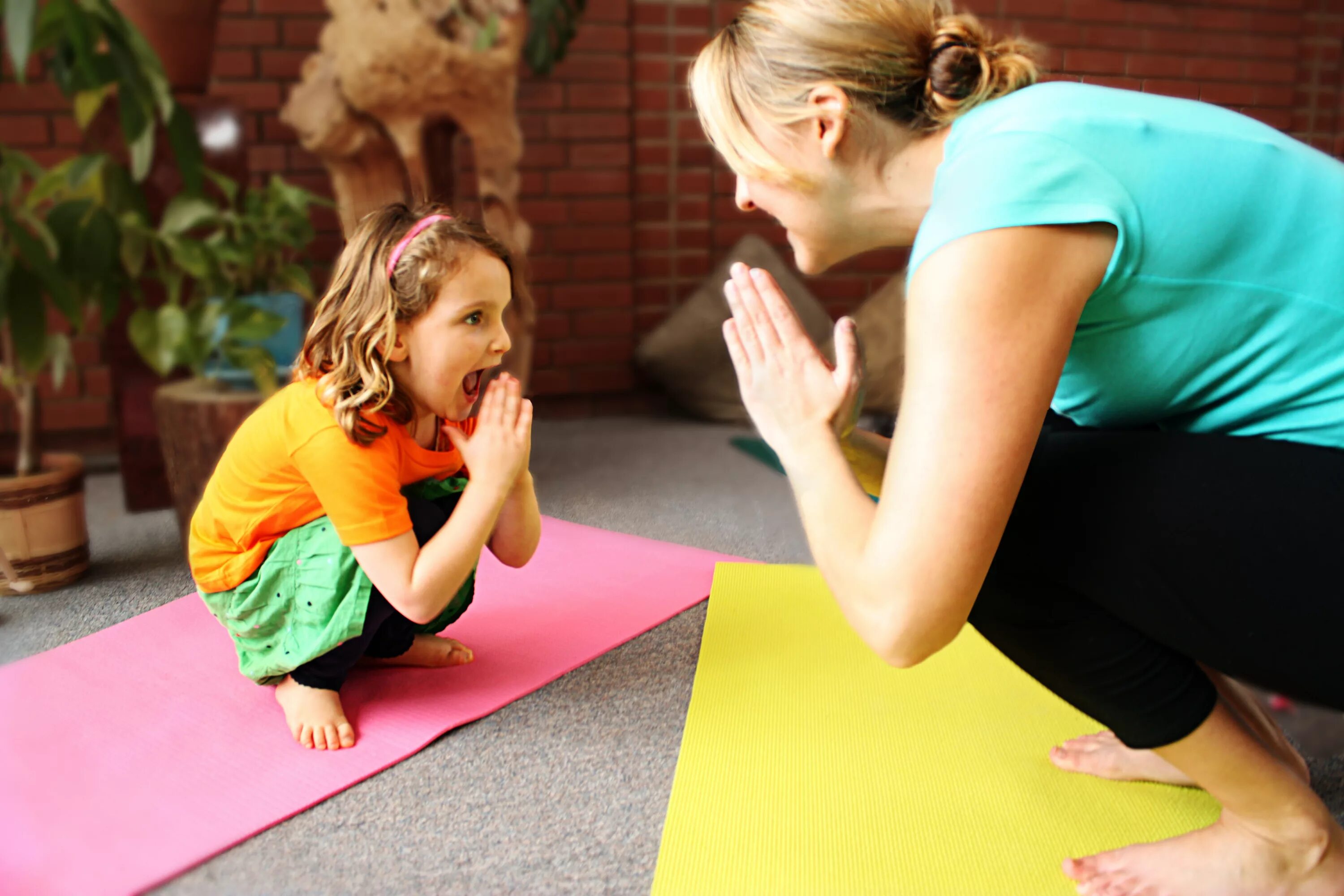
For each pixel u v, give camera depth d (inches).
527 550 53.9
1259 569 31.2
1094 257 28.5
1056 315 28.0
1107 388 33.7
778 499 92.4
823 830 40.8
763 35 31.8
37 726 49.5
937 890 37.2
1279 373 32.0
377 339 43.8
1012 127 29.2
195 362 74.0
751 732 48.5
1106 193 28.3
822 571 32.0
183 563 76.0
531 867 38.9
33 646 60.2
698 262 136.0
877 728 48.9
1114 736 45.1
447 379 45.6
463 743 48.3
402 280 43.8
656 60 129.2
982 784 44.2
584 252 130.8
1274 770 34.2
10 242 70.8
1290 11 136.6
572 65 125.7
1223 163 29.7
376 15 90.8
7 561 67.9
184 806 42.7
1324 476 31.2
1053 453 34.8
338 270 46.5
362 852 39.9
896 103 31.3
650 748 47.8
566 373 133.0
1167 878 35.5
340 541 46.6
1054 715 50.2
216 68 113.5
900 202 32.9
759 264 131.0
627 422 131.0
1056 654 34.8
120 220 75.2
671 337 126.9
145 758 46.6
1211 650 32.5
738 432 123.7
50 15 69.8
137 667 56.3
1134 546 32.3
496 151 100.5
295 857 39.6
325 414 45.3
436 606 45.9
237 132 90.0
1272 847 34.8
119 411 88.4
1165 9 135.0
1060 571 33.4
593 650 57.9
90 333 111.7
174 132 75.6
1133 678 33.7
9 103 106.1
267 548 48.4
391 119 94.7
